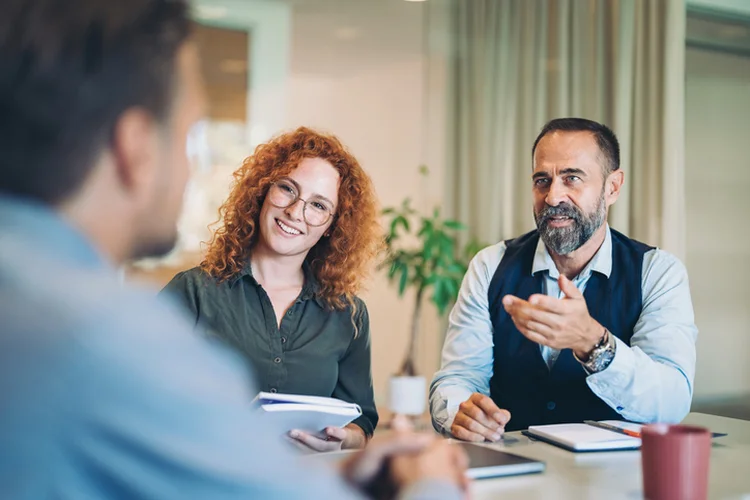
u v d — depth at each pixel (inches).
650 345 60.8
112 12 17.5
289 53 159.2
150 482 14.9
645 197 127.3
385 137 165.6
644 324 62.6
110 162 17.8
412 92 163.5
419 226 163.0
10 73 16.8
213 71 153.2
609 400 53.1
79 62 17.0
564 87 136.4
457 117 154.3
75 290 15.9
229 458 15.5
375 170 166.4
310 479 16.9
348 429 62.1
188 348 16.5
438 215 152.6
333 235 67.8
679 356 59.6
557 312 48.1
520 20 142.7
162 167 18.6
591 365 51.4
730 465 40.9
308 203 64.9
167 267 144.4
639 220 127.6
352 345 68.1
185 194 19.9
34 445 14.2
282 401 47.4
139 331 15.8
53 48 16.8
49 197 17.2
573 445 43.8
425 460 24.3
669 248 125.0
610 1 131.1
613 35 130.5
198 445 15.3
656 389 53.1
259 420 17.1
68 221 17.5
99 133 17.4
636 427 49.2
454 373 66.8
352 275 68.5
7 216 16.7
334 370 66.1
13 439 14.2
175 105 18.7
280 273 66.6
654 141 126.7
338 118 163.3
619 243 67.8
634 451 43.9
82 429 14.5
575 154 64.0
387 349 161.5
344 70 163.2
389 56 164.2
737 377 133.3
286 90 159.2
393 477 24.4
